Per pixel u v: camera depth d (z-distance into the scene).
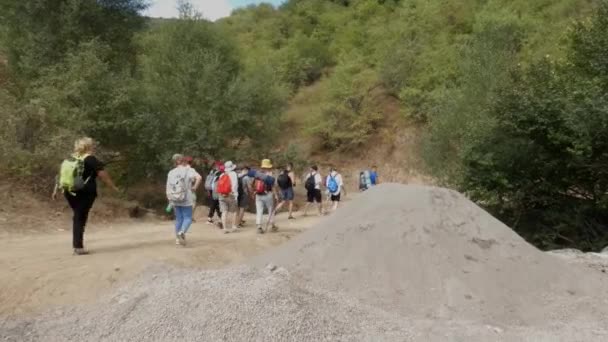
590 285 6.89
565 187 12.79
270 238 10.95
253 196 13.86
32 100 15.81
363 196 8.66
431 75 33.44
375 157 33.62
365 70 37.56
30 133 15.78
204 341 4.97
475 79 21.12
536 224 13.02
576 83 12.30
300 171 29.09
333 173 17.94
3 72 20.28
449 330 5.41
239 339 4.98
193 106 22.75
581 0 31.86
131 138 20.73
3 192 13.38
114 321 5.56
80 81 17.53
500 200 13.27
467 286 6.36
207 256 8.95
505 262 6.91
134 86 20.17
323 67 45.19
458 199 7.91
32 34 19.92
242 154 24.56
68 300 6.61
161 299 5.71
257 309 5.31
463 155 13.36
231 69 27.34
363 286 6.43
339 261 6.88
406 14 42.69
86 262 7.85
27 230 11.76
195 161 22.73
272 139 27.41
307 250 7.23
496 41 27.83
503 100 13.10
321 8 58.94
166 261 8.26
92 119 18.39
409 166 31.75
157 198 21.92
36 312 6.28
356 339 5.08
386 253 6.82
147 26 24.58
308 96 40.78
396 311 6.00
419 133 32.12
